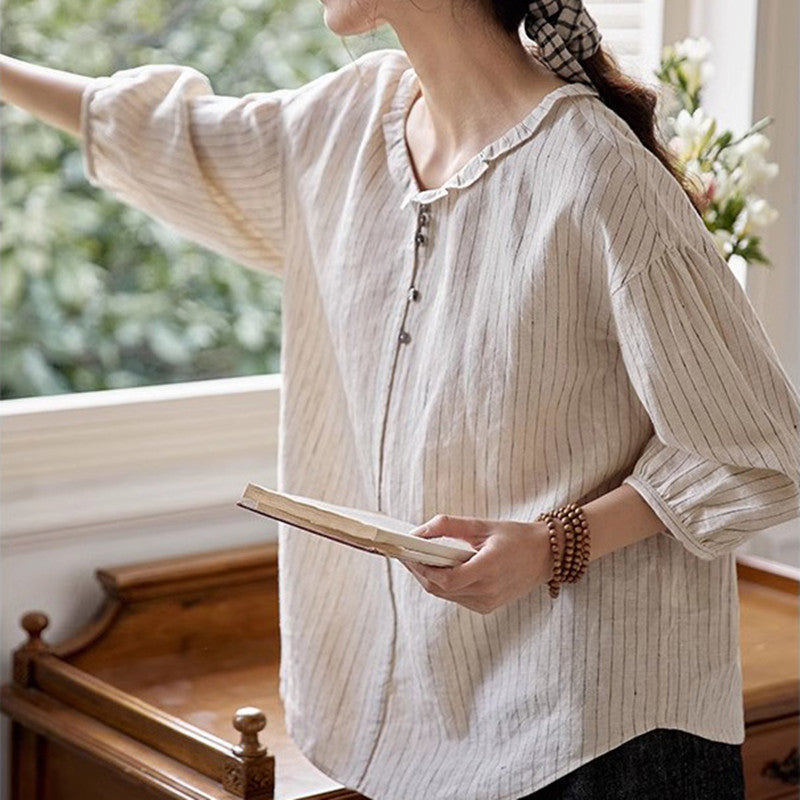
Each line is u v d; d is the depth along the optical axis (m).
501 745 1.96
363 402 2.04
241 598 2.76
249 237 2.32
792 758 2.62
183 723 2.24
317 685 2.17
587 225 1.80
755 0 3.14
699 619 1.95
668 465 1.86
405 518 1.99
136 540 2.73
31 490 2.61
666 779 1.92
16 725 2.56
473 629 1.98
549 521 1.83
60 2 4.37
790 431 1.84
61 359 4.55
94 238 4.52
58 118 2.34
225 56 4.49
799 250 3.28
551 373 1.86
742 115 3.19
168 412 2.75
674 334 1.79
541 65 1.94
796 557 3.39
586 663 1.90
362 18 1.91
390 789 2.07
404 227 1.99
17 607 2.62
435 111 1.97
